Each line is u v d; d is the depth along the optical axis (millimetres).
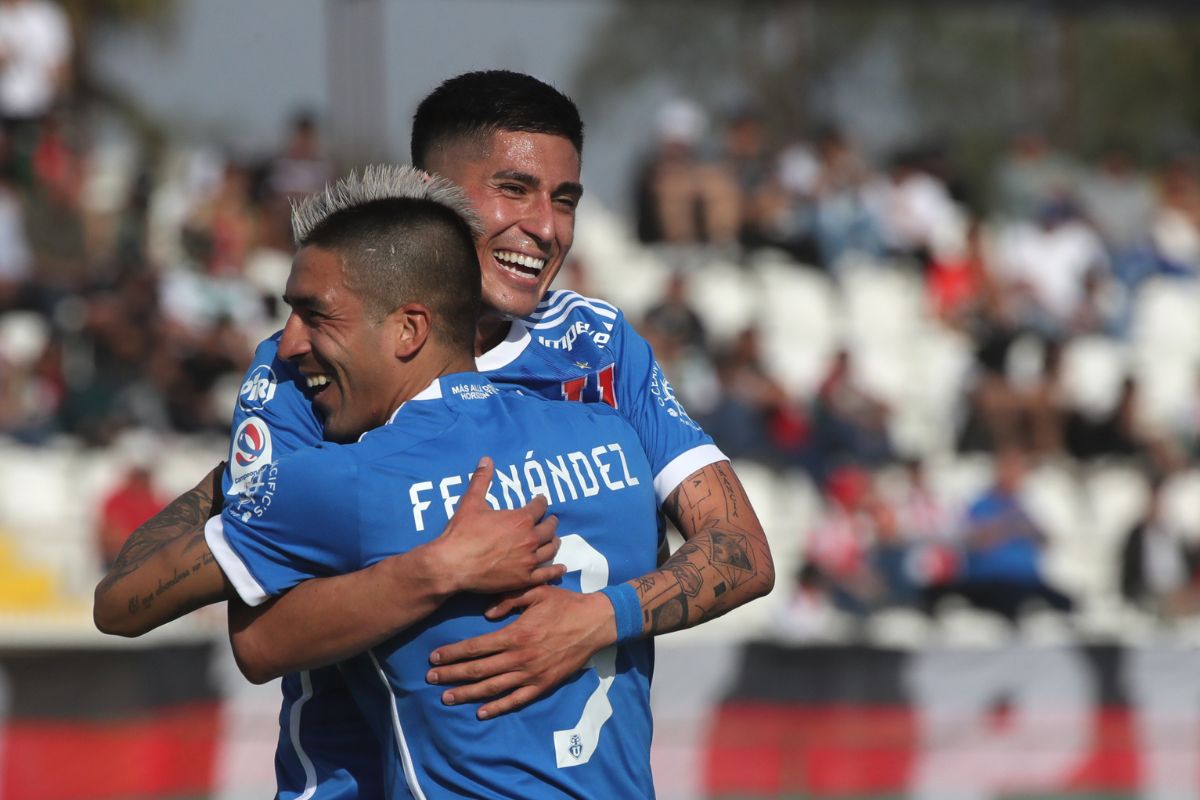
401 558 5547
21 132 25984
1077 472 25875
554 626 5680
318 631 5629
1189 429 27359
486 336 6551
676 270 28406
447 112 6531
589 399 6551
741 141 31234
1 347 24266
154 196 29156
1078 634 22156
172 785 14789
